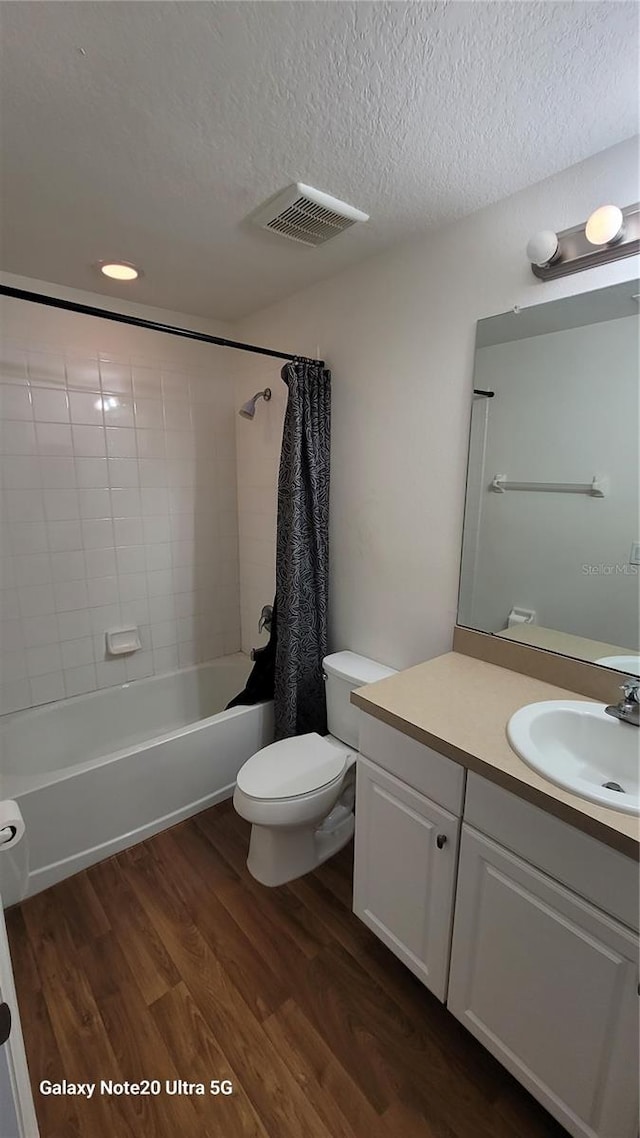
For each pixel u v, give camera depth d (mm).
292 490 2012
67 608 2285
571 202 1266
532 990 1006
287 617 2092
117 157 1211
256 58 917
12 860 1634
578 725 1226
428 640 1813
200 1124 1094
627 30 852
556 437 1371
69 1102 1133
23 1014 1312
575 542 1361
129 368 2316
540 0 801
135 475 2410
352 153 1195
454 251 1542
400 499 1837
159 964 1447
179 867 1821
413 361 1716
